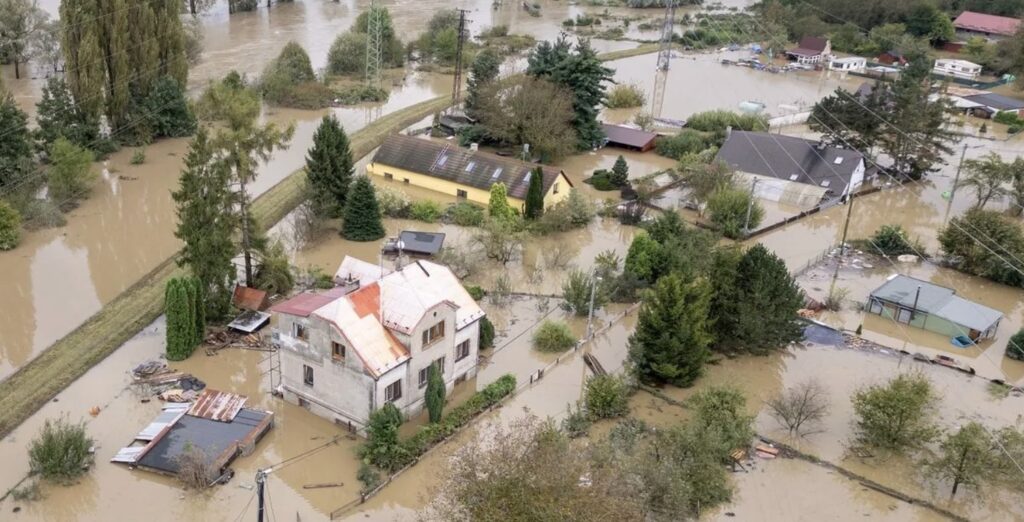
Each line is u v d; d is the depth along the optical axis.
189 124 93.94
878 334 57.81
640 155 95.44
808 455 43.97
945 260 69.88
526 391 49.16
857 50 153.25
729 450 42.84
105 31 84.94
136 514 37.97
